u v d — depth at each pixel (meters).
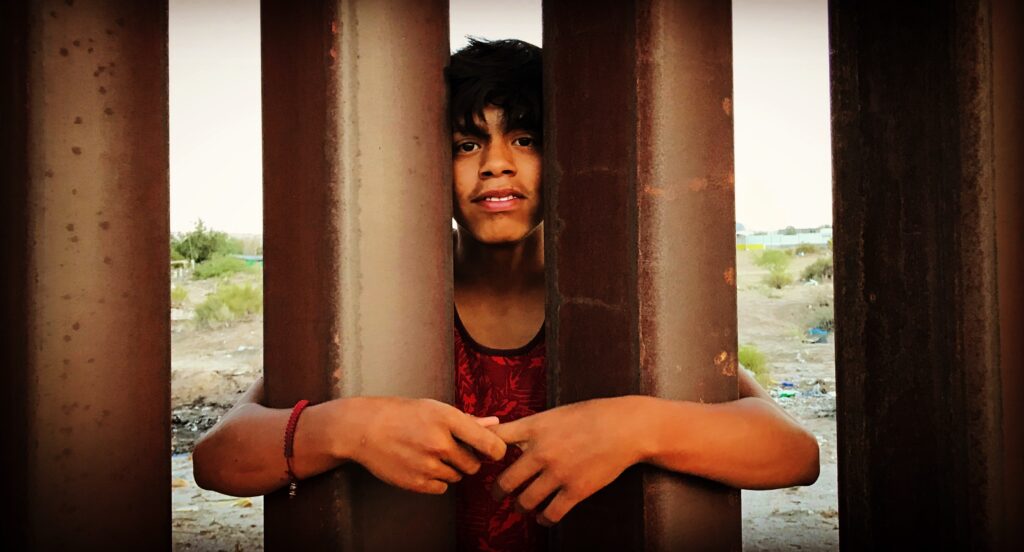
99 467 1.00
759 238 17.97
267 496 1.05
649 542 0.97
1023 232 0.99
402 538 1.04
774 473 0.98
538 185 1.14
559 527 1.06
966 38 0.99
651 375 0.96
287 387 1.03
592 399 0.98
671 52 0.95
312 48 0.96
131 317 1.03
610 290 0.99
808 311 10.05
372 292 0.98
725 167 1.01
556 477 0.92
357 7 0.95
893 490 1.11
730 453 0.95
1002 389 0.99
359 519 1.00
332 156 0.94
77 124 0.98
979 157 0.98
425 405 0.93
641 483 0.98
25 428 0.96
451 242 1.07
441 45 1.04
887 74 1.10
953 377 1.03
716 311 1.01
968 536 1.01
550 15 1.03
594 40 0.98
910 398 1.09
